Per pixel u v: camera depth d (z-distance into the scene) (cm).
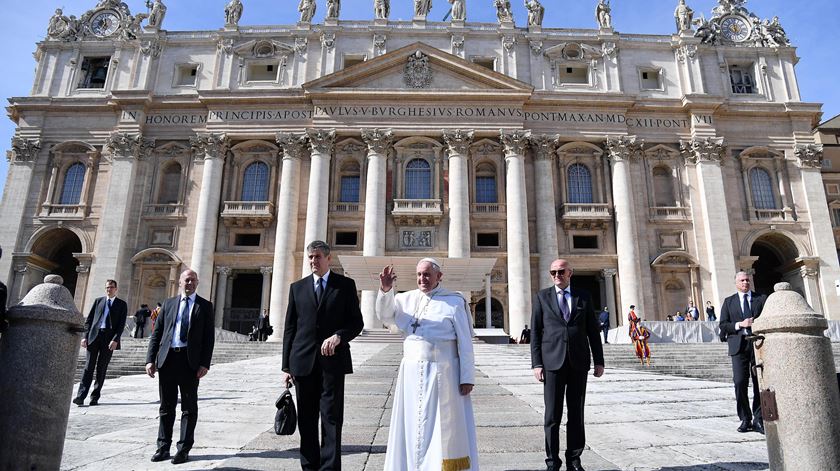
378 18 4069
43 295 479
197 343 640
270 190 3766
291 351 551
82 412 929
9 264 3628
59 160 3844
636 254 3612
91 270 3603
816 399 472
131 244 3675
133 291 3578
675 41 4081
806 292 3678
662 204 3850
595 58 4041
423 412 464
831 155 4347
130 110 3841
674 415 894
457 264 2830
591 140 3853
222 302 3594
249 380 1395
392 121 3800
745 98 4028
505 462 589
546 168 3778
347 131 3772
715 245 3644
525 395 1079
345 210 3738
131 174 3738
